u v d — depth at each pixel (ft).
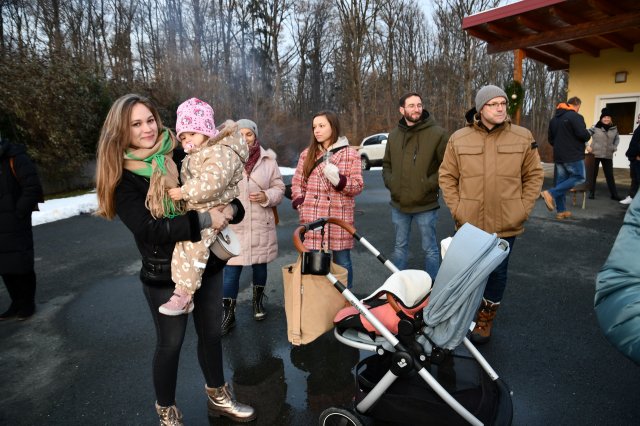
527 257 17.37
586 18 30.35
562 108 22.95
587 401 8.47
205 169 6.48
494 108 9.70
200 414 8.39
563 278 14.99
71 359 10.77
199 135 7.14
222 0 111.45
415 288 7.73
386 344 7.11
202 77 74.13
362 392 7.25
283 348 10.93
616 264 4.06
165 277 6.89
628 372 9.41
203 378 9.68
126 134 6.39
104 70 50.19
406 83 120.88
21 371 10.27
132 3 103.30
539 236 20.18
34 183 12.20
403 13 117.60
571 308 12.64
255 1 114.01
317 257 7.47
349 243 11.78
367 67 115.03
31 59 37.96
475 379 7.22
